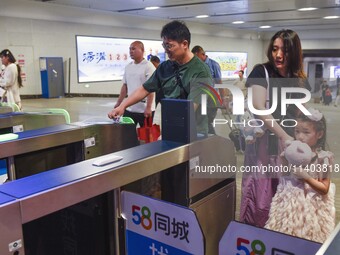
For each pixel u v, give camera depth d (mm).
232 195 1782
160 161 1340
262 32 19469
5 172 1824
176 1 9578
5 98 5449
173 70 1910
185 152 1451
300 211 1361
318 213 1352
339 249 750
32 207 953
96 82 11820
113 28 11969
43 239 1226
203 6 10391
